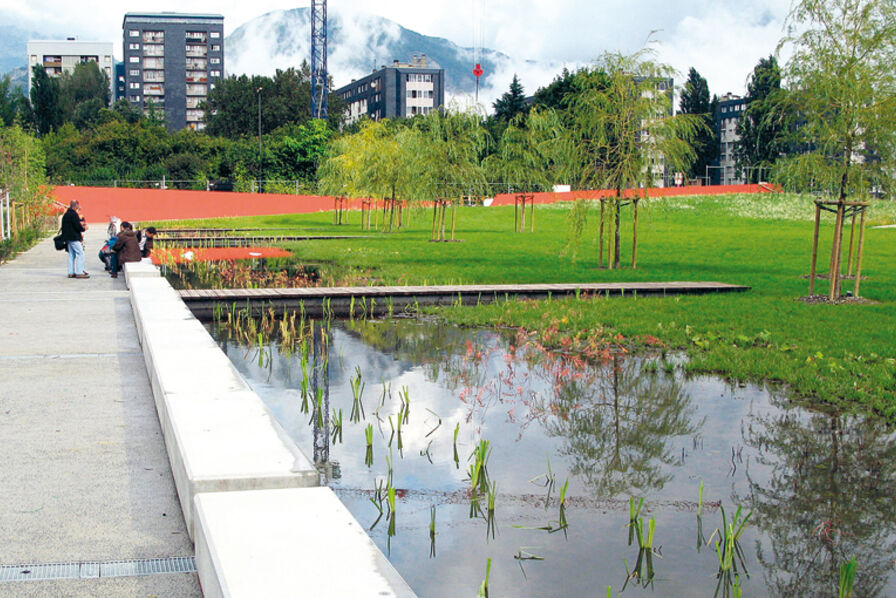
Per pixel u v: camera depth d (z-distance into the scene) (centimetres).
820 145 1560
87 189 5412
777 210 5203
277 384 917
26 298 1409
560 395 871
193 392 553
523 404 833
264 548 305
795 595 425
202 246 3089
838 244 1562
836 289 1565
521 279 1925
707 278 1981
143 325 870
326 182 5172
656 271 2170
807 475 618
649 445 691
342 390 891
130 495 459
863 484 599
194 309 1491
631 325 1264
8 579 358
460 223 4812
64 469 503
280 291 1568
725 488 588
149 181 6344
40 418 621
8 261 2250
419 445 683
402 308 1554
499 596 416
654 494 573
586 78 2172
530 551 473
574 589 426
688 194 6069
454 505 545
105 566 371
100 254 1941
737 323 1278
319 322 1402
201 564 346
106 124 8425
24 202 3272
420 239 3541
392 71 14462
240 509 346
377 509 536
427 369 1006
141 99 14850
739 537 502
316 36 9094
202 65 15000
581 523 516
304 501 356
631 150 2150
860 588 438
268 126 10600
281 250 2902
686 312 1396
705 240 3522
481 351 1120
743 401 845
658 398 857
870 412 799
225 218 5647
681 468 632
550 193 6191
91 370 801
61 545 393
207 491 376
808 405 827
